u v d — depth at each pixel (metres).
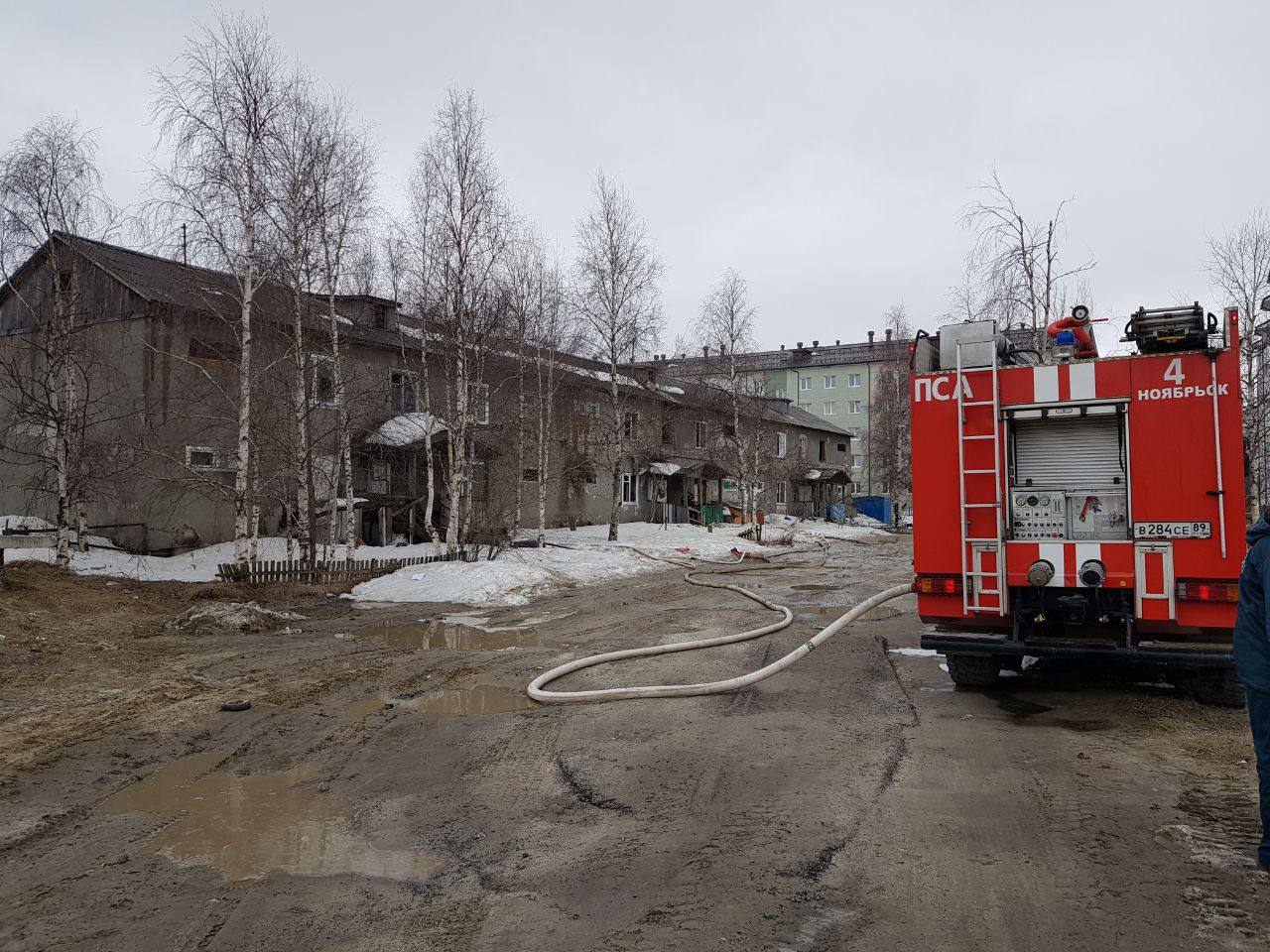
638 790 4.95
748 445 40.50
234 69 15.65
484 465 28.22
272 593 15.25
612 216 28.25
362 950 3.15
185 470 20.02
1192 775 4.92
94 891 3.71
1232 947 2.99
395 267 22.42
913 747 5.71
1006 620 6.87
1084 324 8.23
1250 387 17.27
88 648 9.94
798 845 4.05
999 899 3.41
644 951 3.09
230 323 16.98
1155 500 6.23
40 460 20.06
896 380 54.03
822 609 13.52
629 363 37.09
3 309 23.38
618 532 31.94
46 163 17.16
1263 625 3.56
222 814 4.68
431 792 5.02
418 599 15.62
